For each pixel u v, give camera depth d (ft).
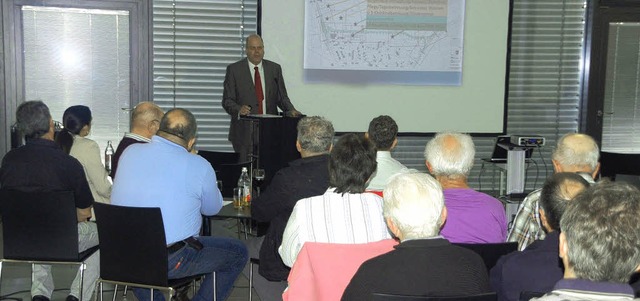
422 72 24.08
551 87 25.13
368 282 6.45
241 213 12.37
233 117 20.49
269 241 11.08
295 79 23.52
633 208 4.56
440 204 6.72
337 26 23.49
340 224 8.68
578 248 4.56
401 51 23.88
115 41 23.44
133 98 23.66
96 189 13.37
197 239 11.21
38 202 11.30
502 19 24.30
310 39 23.41
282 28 23.29
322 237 8.68
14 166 11.84
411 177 6.88
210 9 23.54
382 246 7.72
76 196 12.10
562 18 24.85
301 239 8.73
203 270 11.26
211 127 24.03
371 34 23.67
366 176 8.97
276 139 15.31
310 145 11.10
